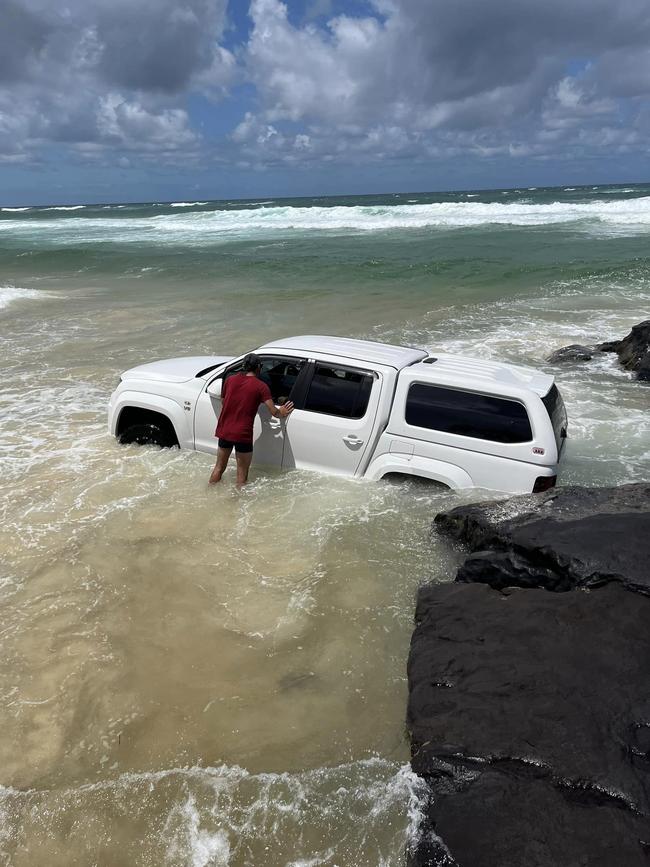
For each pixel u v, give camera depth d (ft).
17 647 13.28
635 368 33.53
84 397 29.96
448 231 116.67
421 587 15.05
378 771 10.49
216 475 20.18
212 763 10.68
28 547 16.90
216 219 169.78
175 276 73.46
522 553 14.88
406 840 9.28
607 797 9.29
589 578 13.78
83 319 49.47
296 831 9.51
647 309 49.78
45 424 26.14
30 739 11.09
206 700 12.00
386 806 9.84
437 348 39.24
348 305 54.13
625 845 8.61
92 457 22.50
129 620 14.19
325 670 12.84
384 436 19.61
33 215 311.27
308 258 84.17
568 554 14.26
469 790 9.62
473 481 18.76
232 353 38.17
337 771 10.50
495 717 10.78
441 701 11.28
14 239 131.75
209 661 13.03
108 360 37.04
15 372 34.78
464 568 15.33
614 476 21.13
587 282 61.87
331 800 9.97
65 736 11.17
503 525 15.76
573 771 9.67
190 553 16.76
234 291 62.34
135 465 21.74
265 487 19.98
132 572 15.89
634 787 9.36
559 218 131.03
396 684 12.50
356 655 13.26
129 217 211.61
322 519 18.21
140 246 106.83
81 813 9.80
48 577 15.62
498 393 18.65
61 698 11.97
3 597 14.87
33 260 89.71
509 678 11.57
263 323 46.98
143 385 22.95
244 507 18.97
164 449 22.80
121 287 66.64
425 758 10.18
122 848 9.30
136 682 12.41
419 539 17.35
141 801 9.99
